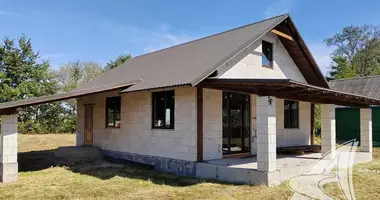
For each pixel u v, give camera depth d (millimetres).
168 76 10734
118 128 13531
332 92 9438
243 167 8922
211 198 7230
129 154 12758
